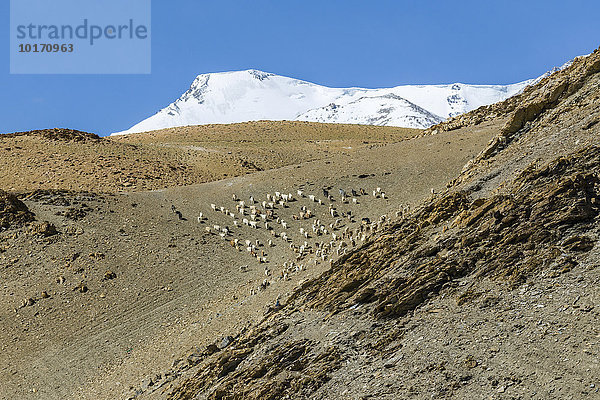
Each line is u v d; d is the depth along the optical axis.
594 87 64.94
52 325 71.06
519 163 57.03
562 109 65.31
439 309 39.47
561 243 39.34
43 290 76.25
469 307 38.22
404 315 40.84
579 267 36.91
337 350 40.12
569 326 32.84
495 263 40.78
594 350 30.58
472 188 57.44
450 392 32.06
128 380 58.38
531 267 38.84
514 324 34.91
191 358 54.75
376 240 56.38
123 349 66.00
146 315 72.38
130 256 84.75
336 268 55.53
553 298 35.50
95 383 60.75
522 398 29.77
